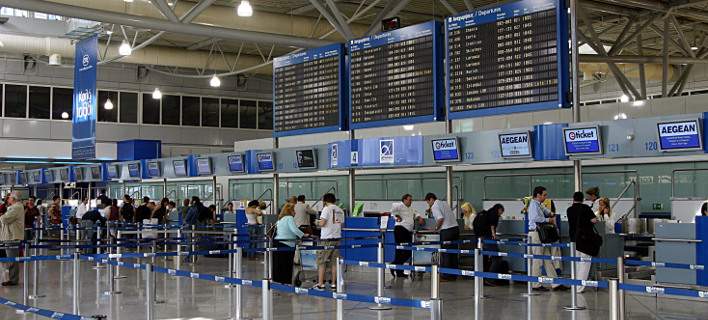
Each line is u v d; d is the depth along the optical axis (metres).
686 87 31.95
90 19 18.38
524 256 10.35
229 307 10.62
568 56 12.62
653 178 17.50
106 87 36.44
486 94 13.65
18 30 28.28
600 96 34.22
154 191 34.34
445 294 12.38
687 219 14.42
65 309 11.23
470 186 21.27
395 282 14.19
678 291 6.18
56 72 35.38
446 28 14.34
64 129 35.44
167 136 37.84
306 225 16.27
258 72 34.91
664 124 11.48
